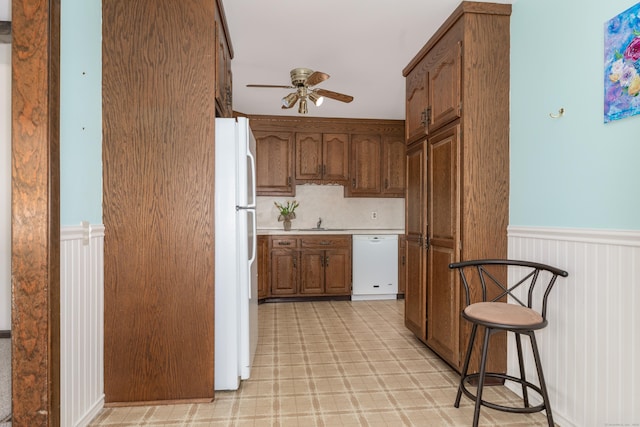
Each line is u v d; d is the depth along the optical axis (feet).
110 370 6.41
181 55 6.51
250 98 13.08
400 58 9.91
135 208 6.46
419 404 6.47
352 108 14.37
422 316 8.96
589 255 5.42
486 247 7.21
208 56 6.55
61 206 5.23
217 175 6.80
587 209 5.48
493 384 7.29
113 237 6.41
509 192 7.25
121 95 6.43
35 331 4.61
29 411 4.60
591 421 5.39
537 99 6.50
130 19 6.44
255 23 8.09
